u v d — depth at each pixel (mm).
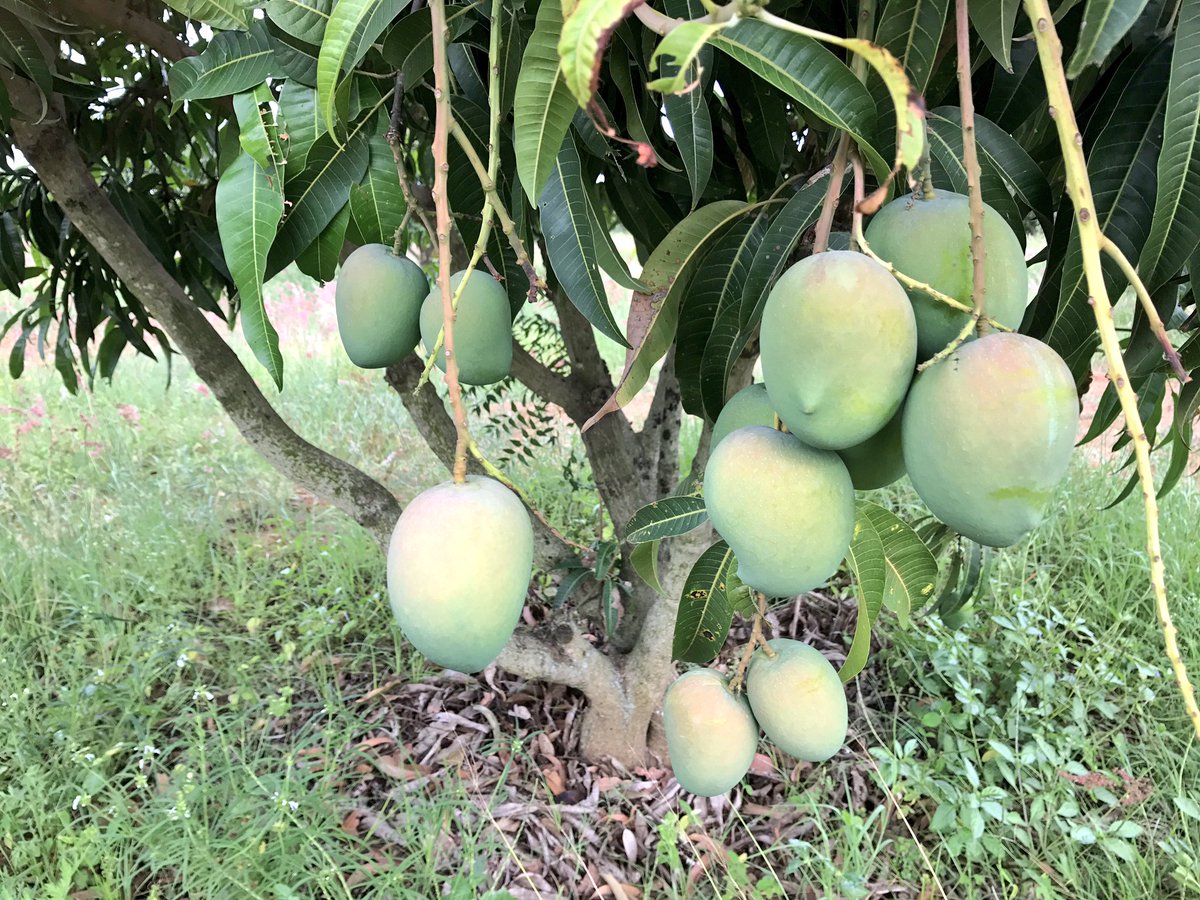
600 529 3387
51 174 1543
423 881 2012
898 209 765
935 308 727
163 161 2146
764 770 2445
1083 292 925
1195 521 3348
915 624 2826
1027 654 2752
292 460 1900
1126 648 2816
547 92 770
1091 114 1005
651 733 2553
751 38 732
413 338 1164
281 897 1816
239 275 1052
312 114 1073
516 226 1189
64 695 2486
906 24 807
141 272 1681
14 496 3863
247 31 1026
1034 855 2105
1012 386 642
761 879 2039
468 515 789
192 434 4746
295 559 3521
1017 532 668
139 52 2049
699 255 1145
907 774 2260
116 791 2164
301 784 2145
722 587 1302
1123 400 575
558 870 2131
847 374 672
